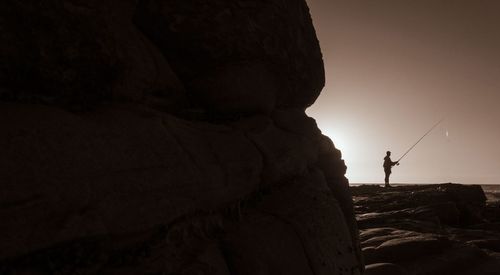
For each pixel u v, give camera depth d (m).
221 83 4.20
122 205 2.39
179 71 4.18
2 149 1.98
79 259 2.13
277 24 4.69
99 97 3.08
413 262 7.15
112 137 2.65
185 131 3.38
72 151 2.30
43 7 2.71
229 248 3.04
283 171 4.20
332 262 3.87
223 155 3.51
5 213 1.84
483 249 8.75
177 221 2.80
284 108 5.35
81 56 2.93
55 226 2.01
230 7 4.20
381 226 10.80
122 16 3.65
